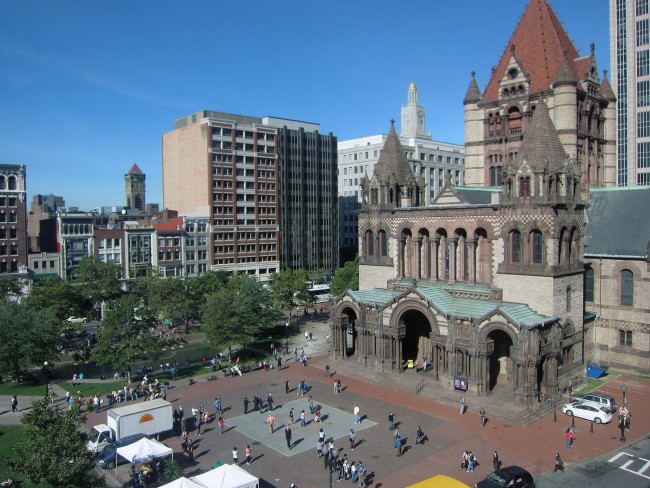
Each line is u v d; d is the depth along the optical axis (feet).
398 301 248.52
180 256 492.95
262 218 560.20
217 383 257.75
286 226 600.39
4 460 132.46
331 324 281.74
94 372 287.48
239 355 310.86
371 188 286.46
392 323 251.80
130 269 462.19
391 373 251.80
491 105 311.27
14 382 266.77
